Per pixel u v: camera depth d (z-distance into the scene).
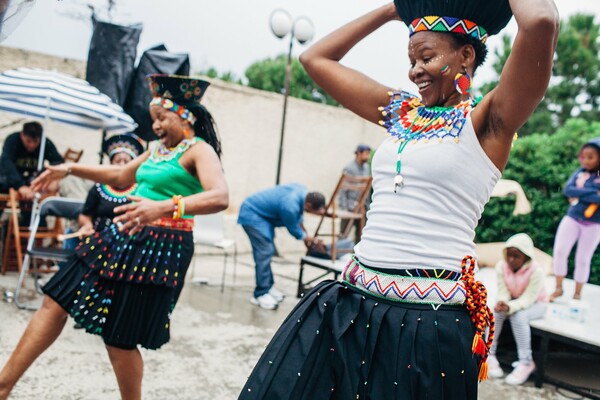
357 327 1.43
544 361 3.93
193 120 2.51
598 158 4.96
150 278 2.32
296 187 5.49
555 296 5.17
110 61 5.19
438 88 1.45
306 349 1.42
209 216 5.99
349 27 1.77
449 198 1.40
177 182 2.47
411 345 1.36
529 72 1.24
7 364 2.29
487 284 5.39
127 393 2.46
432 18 1.43
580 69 13.16
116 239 2.38
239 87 8.71
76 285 2.34
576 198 5.07
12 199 5.21
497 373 4.08
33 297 4.74
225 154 8.69
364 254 1.49
